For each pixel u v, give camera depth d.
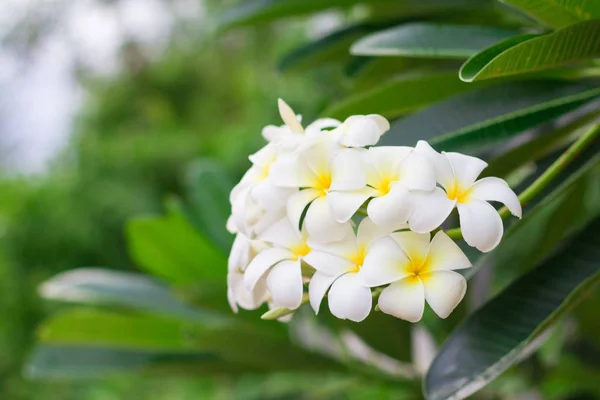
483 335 0.82
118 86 6.75
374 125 0.74
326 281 0.71
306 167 0.73
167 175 5.16
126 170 5.03
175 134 5.70
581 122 0.89
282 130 0.81
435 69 1.15
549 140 0.91
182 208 1.30
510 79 0.87
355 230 0.80
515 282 0.84
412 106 0.94
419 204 0.69
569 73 0.89
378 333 1.12
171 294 1.26
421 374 1.22
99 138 5.45
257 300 0.78
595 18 0.80
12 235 4.29
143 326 1.21
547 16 0.82
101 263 4.61
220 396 2.98
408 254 0.71
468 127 0.83
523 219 0.82
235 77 6.66
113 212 4.69
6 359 3.94
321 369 1.21
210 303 1.10
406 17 1.17
